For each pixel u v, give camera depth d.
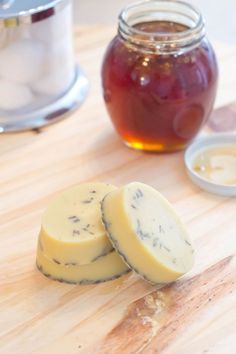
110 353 0.38
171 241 0.42
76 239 0.41
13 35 0.54
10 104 0.57
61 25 0.57
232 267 0.43
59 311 0.40
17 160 0.54
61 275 0.42
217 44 0.69
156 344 0.38
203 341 0.38
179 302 0.41
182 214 0.48
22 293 0.41
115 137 0.56
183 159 0.54
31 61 0.55
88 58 0.67
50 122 0.58
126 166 0.53
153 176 0.52
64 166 0.53
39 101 0.58
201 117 0.52
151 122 0.51
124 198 0.41
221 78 0.64
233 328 0.39
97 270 0.42
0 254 0.44
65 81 0.60
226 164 0.52
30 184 0.51
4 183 0.51
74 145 0.55
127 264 0.41
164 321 0.40
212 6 1.23
